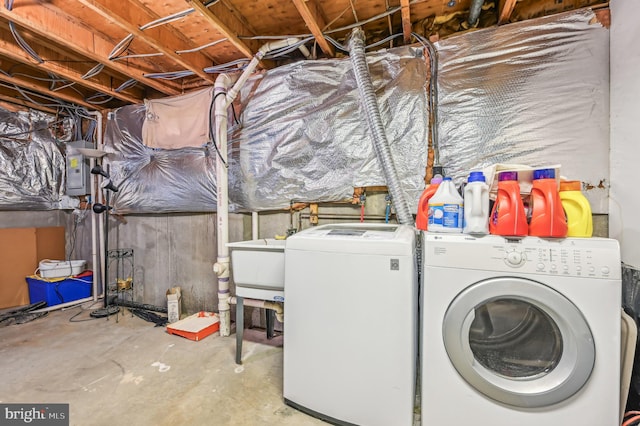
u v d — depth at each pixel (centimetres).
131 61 249
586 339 104
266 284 189
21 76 267
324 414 143
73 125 361
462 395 119
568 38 175
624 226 156
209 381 178
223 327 241
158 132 286
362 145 218
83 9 195
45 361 202
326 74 227
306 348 146
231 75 254
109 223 338
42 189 350
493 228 125
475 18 194
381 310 131
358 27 203
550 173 120
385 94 212
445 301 120
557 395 107
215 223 284
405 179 207
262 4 200
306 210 244
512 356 121
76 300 328
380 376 132
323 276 141
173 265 304
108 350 217
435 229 137
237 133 257
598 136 170
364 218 227
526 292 110
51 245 354
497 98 188
